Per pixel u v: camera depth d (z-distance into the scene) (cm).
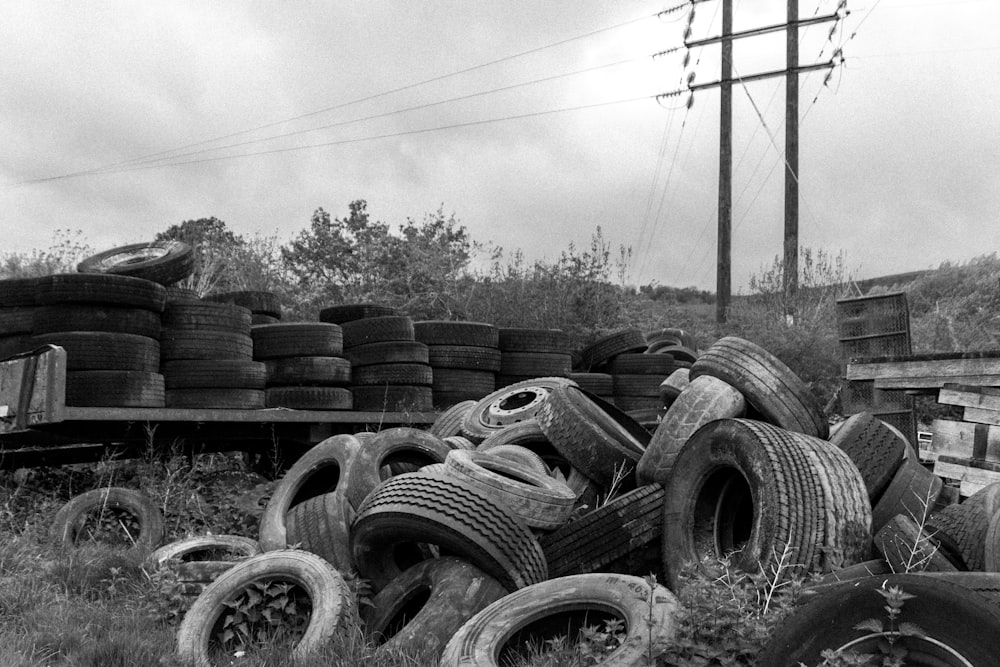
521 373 1305
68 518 827
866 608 367
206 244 1984
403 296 1908
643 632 449
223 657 538
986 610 338
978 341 1700
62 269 1759
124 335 928
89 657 492
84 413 869
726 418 647
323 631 522
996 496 580
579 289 1873
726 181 2667
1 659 468
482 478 625
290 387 1103
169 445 1030
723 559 585
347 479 771
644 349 1472
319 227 2077
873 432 695
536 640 518
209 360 1001
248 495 955
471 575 572
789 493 557
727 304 2581
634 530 647
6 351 941
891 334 1264
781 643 378
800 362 1669
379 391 1149
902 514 602
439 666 482
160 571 648
